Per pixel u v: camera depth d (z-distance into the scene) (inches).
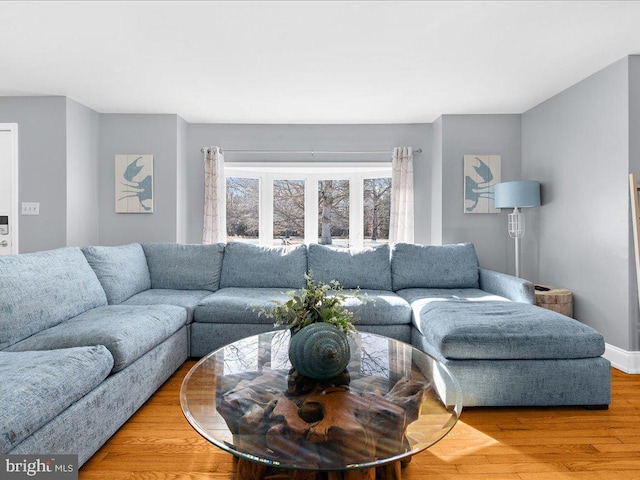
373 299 110.6
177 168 153.9
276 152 164.2
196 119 159.5
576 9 81.1
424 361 66.7
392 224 158.4
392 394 52.9
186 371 100.8
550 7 80.4
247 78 117.6
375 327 107.8
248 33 91.0
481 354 77.3
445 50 99.6
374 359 67.5
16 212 135.9
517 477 58.6
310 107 144.2
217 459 62.4
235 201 176.2
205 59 104.8
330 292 123.5
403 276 130.5
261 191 179.2
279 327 104.7
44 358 58.4
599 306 112.7
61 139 134.4
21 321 71.6
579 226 121.0
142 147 152.8
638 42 95.4
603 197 110.9
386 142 163.6
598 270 113.0
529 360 78.4
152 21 85.8
